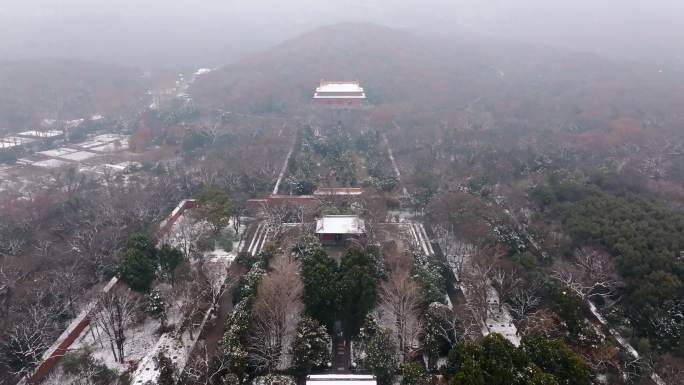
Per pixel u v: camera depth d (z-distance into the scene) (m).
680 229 68.94
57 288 62.88
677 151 117.12
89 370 53.84
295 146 129.62
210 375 51.12
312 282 57.72
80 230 80.56
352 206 89.50
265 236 85.81
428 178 102.88
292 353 53.84
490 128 141.62
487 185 99.56
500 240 72.94
